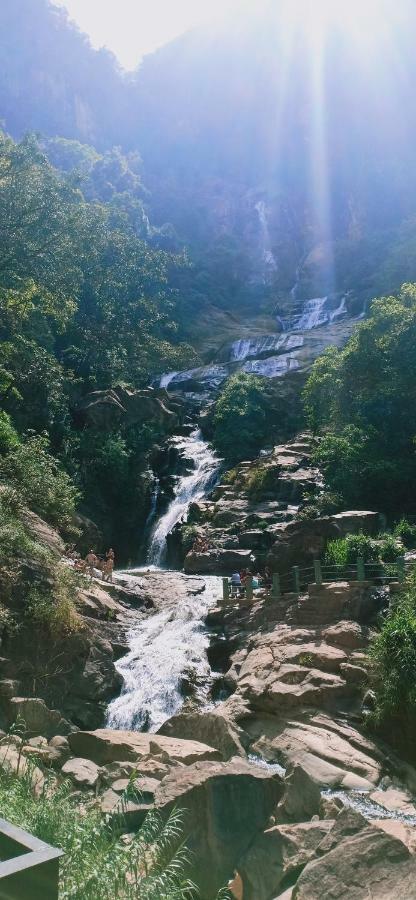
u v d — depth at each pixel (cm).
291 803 739
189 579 2606
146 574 2781
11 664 1566
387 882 479
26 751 1012
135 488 3800
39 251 3403
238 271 8156
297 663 1573
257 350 5528
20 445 2680
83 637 1764
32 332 3984
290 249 8338
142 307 5300
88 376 4631
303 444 3588
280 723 1414
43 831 511
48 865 289
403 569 1680
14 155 3481
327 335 5466
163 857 532
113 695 1769
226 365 5119
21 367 3684
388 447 3138
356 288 6775
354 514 2342
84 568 2283
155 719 1686
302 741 1292
